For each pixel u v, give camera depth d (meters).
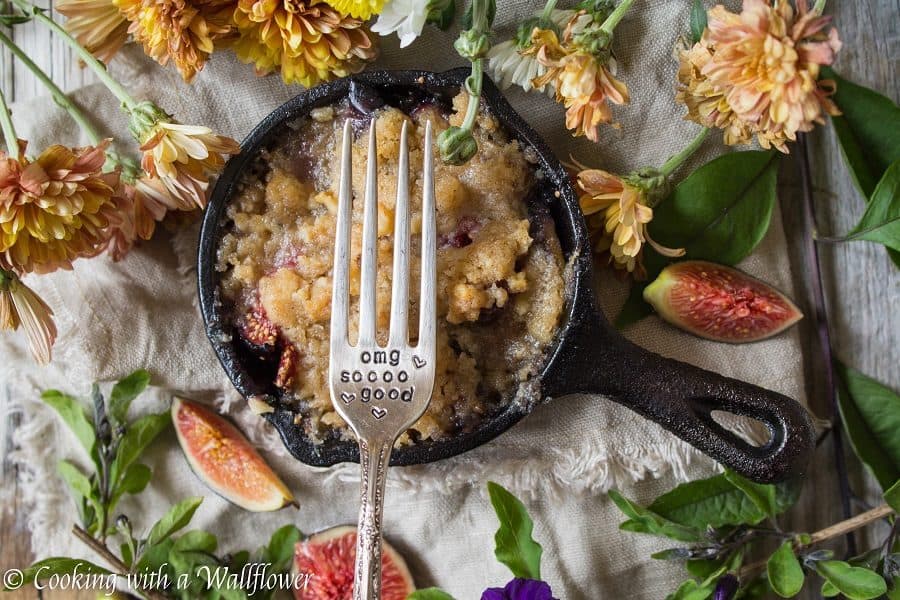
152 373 0.34
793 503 0.32
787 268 0.33
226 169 0.30
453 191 0.30
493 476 0.34
